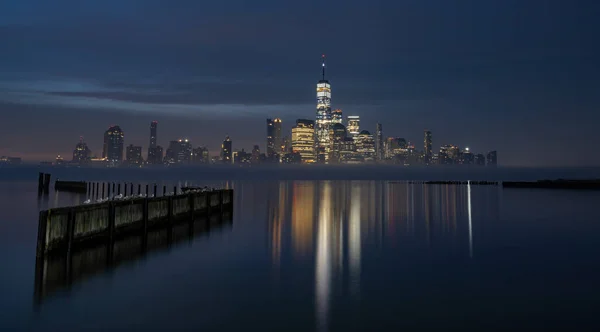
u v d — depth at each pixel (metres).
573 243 27.50
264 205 59.25
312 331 12.88
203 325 13.34
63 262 21.80
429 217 43.47
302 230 34.22
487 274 19.64
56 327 13.23
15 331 12.91
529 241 28.42
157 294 16.58
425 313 14.41
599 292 16.62
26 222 38.12
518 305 15.15
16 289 17.17
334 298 16.12
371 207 55.72
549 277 18.97
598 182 87.44
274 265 21.70
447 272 20.11
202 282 18.34
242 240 29.19
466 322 13.54
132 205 29.77
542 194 74.25
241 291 17.02
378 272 20.20
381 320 13.78
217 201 45.00
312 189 109.00
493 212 47.06
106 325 13.37
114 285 17.80
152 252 24.75
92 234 25.41
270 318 13.97
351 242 28.62
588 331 12.71
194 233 32.06
